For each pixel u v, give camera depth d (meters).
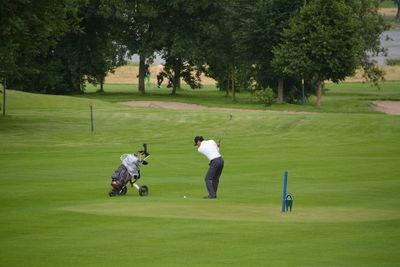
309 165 61.94
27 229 30.14
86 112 122.88
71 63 194.88
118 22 190.75
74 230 29.75
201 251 24.75
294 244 26.02
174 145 85.44
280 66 161.88
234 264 22.41
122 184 43.25
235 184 49.53
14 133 94.25
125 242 26.69
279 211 36.06
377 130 103.44
